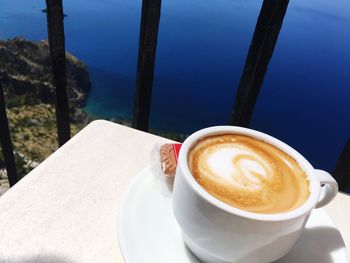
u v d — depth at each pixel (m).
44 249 0.38
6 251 0.37
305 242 0.40
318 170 0.37
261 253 0.32
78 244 0.39
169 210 0.42
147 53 0.74
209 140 0.40
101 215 0.43
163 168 0.45
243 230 0.30
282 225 0.30
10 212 0.41
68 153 0.52
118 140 0.57
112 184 0.48
